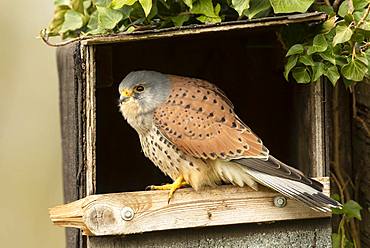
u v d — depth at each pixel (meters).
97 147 9.04
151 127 7.30
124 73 8.84
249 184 7.15
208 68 8.89
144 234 7.15
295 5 6.95
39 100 10.51
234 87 8.86
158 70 8.88
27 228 10.59
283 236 7.30
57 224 7.02
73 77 7.57
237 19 7.55
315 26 7.13
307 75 7.12
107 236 7.09
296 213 7.23
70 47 7.94
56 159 10.59
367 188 8.67
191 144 7.10
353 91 8.49
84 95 6.96
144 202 7.09
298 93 8.00
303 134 7.82
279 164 6.95
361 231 8.84
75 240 8.09
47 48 10.47
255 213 7.20
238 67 8.84
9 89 10.45
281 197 7.21
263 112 8.80
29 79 10.47
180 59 8.88
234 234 7.27
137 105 7.30
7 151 10.52
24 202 10.57
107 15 7.45
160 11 7.50
